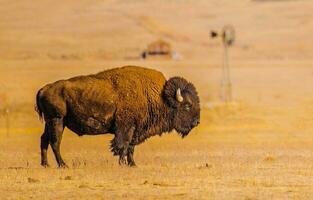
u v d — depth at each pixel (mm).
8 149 108375
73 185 67812
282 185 67062
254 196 61656
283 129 137500
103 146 112438
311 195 62312
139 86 81750
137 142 82375
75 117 81250
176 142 117250
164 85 82938
